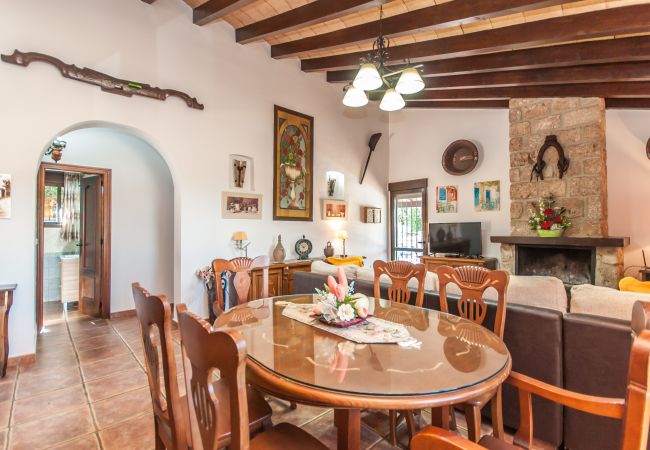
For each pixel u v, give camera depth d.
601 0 2.81
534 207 4.89
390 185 7.07
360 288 2.81
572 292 1.93
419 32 3.48
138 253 4.79
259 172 4.82
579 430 1.76
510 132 5.13
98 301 4.52
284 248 5.12
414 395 1.01
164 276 5.02
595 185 4.39
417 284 2.46
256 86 4.81
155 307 1.12
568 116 4.62
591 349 1.68
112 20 3.55
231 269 2.76
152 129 3.80
